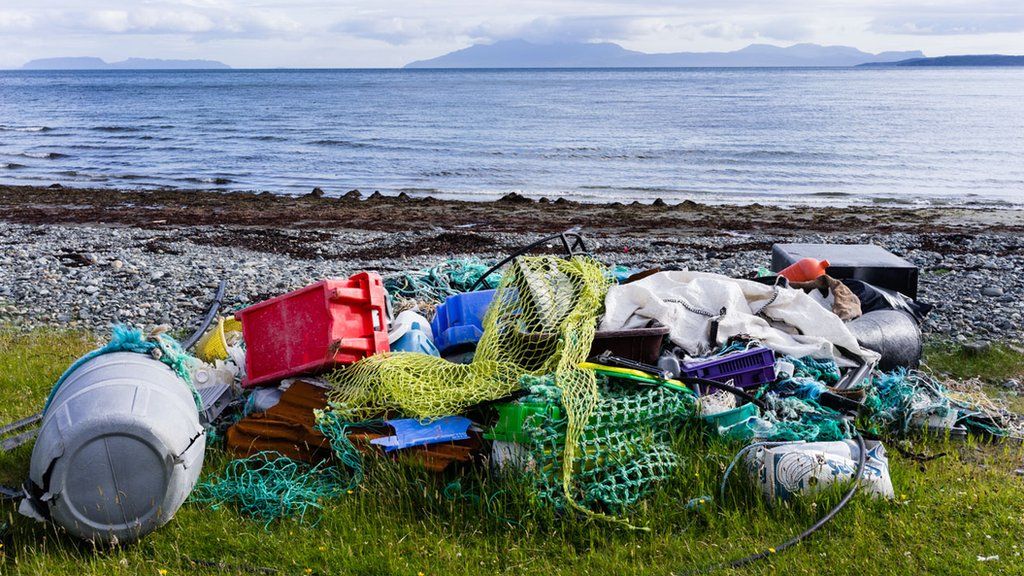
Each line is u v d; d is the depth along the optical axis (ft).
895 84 570.87
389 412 20.13
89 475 15.70
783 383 21.95
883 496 18.35
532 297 21.13
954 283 46.01
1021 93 411.34
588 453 18.25
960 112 258.78
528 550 16.90
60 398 16.99
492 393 19.36
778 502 18.21
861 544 16.81
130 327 36.35
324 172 126.21
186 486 16.72
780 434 19.84
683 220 78.38
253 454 19.83
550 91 449.48
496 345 20.75
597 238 66.18
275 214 80.84
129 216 78.48
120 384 16.63
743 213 84.02
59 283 44.55
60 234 64.34
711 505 18.22
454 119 233.35
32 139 178.29
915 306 30.14
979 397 25.70
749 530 17.49
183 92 450.71
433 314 28.45
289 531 17.61
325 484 19.21
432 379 20.27
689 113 254.68
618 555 16.69
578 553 17.07
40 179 117.39
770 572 16.02
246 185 112.88
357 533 17.30
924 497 18.80
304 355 21.36
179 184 113.50
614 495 17.88
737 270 50.70
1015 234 69.41
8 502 18.67
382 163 136.46
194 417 17.48
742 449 19.15
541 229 71.56
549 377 18.97
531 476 17.97
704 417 20.20
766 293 24.93
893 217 82.33
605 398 19.34
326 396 20.83
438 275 32.19
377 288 22.06
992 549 16.97
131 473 15.92
